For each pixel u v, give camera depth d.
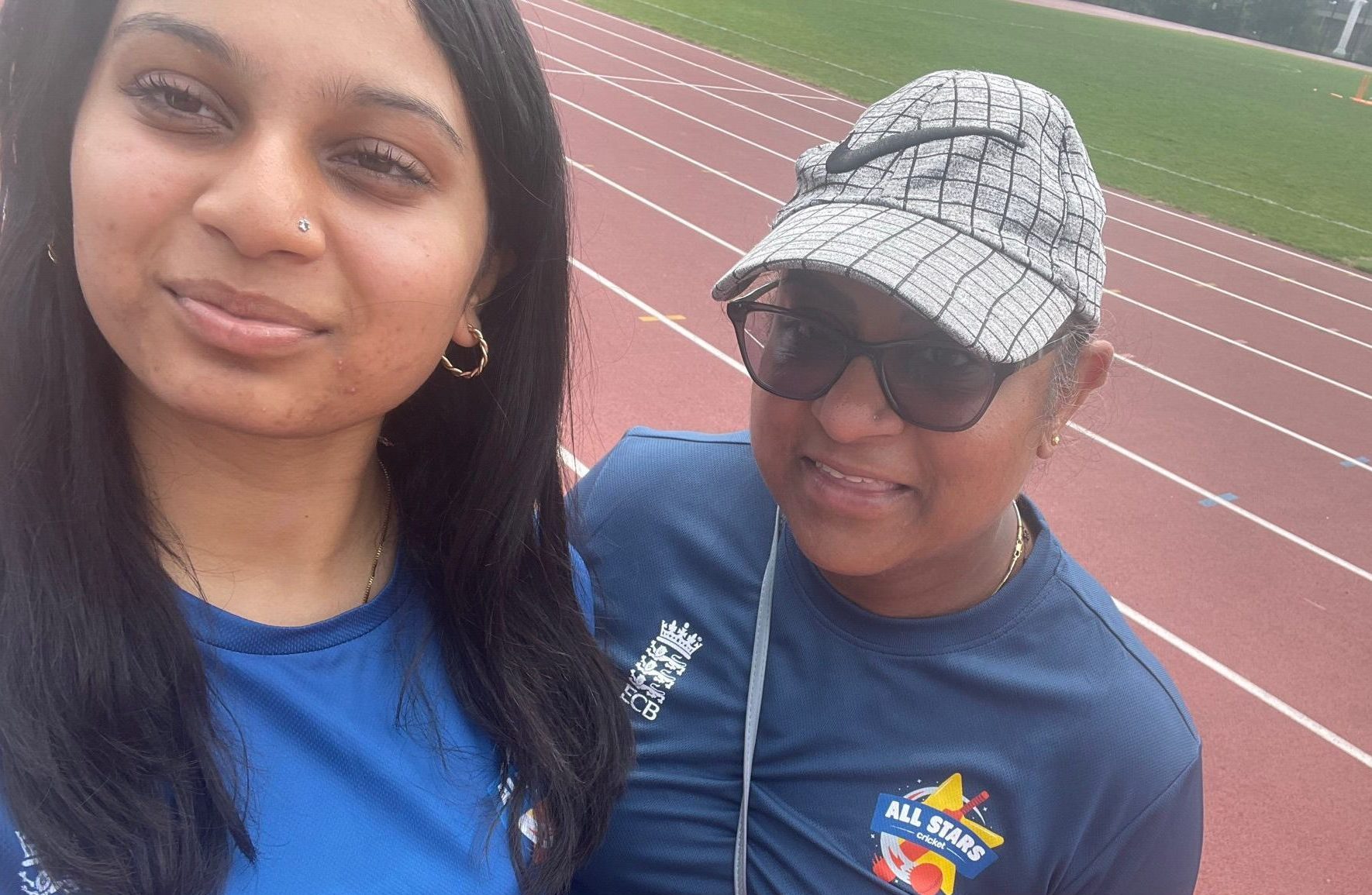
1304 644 1.81
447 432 0.46
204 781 0.34
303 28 0.29
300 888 0.36
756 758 0.54
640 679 0.58
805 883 0.52
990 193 0.46
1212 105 8.80
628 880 0.56
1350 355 3.70
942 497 0.46
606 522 0.62
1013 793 0.50
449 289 0.34
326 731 0.38
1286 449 2.70
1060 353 0.47
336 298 0.31
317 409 0.32
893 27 9.06
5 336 0.33
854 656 0.53
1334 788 1.47
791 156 4.69
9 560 0.34
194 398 0.31
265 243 0.29
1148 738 0.50
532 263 0.41
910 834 0.51
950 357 0.44
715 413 2.19
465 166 0.34
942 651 0.51
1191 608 1.86
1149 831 0.50
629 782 0.56
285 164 0.29
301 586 0.40
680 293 2.81
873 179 0.48
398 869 0.38
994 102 0.47
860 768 0.52
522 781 0.44
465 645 0.45
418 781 0.40
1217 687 1.66
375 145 0.31
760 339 0.49
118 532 0.34
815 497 0.48
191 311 0.30
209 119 0.30
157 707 0.34
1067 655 0.51
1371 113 10.09
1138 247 4.70
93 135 0.30
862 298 0.44
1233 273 4.57
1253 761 1.50
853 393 0.45
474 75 0.33
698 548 0.58
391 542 0.45
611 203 3.52
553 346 0.44
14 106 0.32
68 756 0.33
